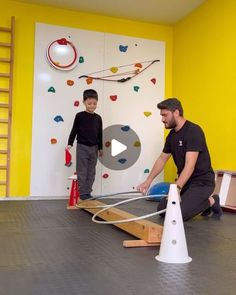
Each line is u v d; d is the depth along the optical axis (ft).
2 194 13.16
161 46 15.48
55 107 13.84
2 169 13.19
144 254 5.65
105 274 4.65
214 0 12.92
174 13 14.51
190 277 4.60
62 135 13.88
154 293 4.03
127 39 14.94
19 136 13.44
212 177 8.62
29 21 13.62
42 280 4.38
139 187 8.40
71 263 5.11
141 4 13.71
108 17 14.67
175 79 15.49
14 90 13.42
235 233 7.38
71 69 14.01
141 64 15.12
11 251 5.72
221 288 4.23
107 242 6.40
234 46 11.87
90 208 9.72
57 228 7.63
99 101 14.44
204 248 6.14
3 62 13.30
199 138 8.00
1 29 13.15
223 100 12.36
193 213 8.36
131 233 6.84
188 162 7.79
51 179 13.73
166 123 8.34
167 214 5.49
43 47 13.74
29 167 13.52
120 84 14.78
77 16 14.21
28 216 9.21
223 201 11.18
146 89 15.17
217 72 12.71
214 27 12.92
